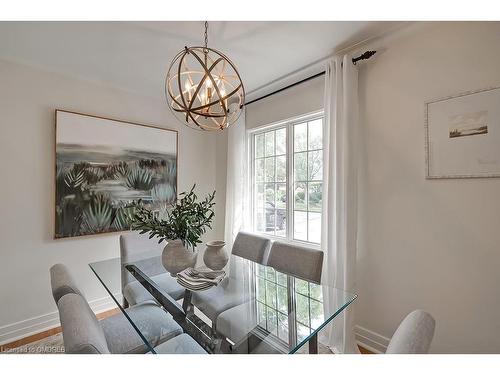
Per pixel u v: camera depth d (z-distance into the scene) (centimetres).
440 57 165
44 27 169
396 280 186
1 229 207
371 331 199
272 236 294
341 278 202
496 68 145
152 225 154
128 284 170
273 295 152
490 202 148
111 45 192
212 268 165
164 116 308
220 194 348
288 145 274
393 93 188
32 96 221
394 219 187
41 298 225
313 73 240
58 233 231
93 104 255
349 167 196
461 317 158
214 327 124
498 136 144
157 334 125
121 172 268
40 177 224
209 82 139
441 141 164
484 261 150
